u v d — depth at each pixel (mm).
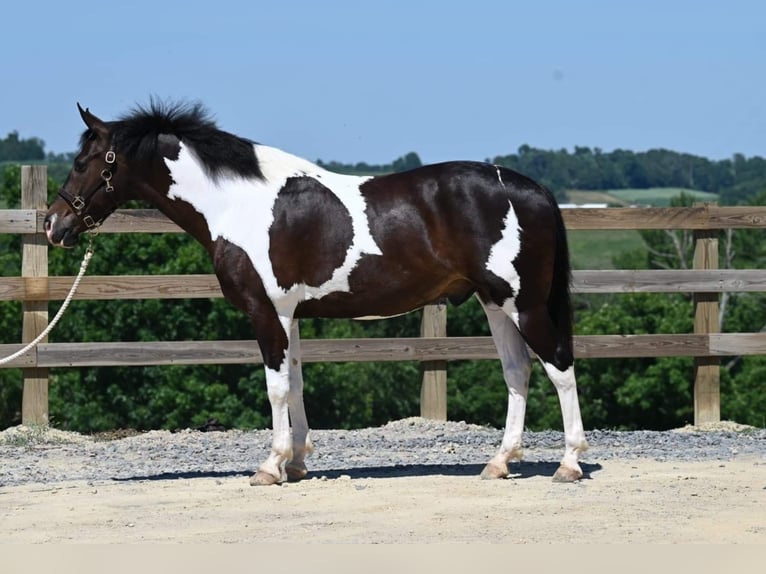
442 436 12305
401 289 9016
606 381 31125
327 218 8977
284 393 9078
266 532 7414
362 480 9250
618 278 13195
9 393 26500
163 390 26391
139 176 9312
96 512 8086
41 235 12719
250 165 9109
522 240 8766
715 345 13320
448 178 8875
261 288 8992
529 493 8547
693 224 13250
